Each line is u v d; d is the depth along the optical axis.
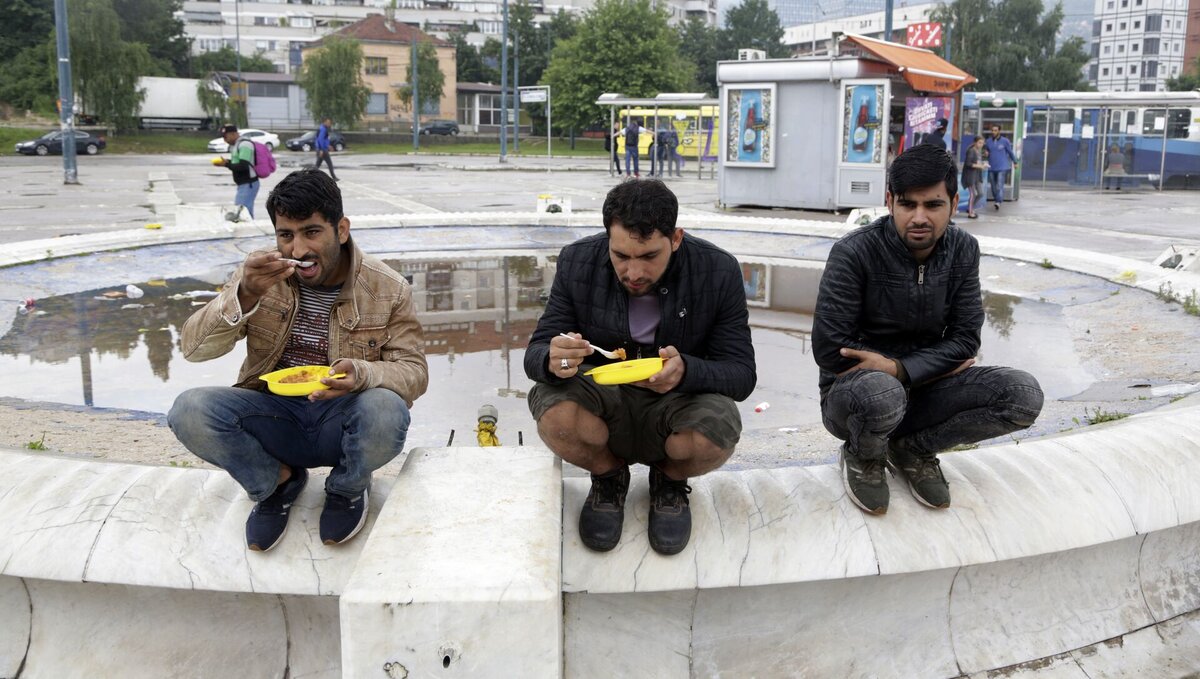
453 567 2.21
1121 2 143.12
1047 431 4.82
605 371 2.49
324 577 2.56
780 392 6.02
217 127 62.47
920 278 2.75
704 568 2.58
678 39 88.31
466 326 7.79
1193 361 6.45
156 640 2.74
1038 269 10.48
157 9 74.12
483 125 77.44
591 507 2.67
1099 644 2.98
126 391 5.88
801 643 2.80
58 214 16.59
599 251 2.74
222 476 2.93
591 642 2.67
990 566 2.84
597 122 60.25
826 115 16.77
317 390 2.48
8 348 6.94
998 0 68.50
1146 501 2.90
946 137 17.97
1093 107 24.50
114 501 2.72
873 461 2.76
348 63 60.16
